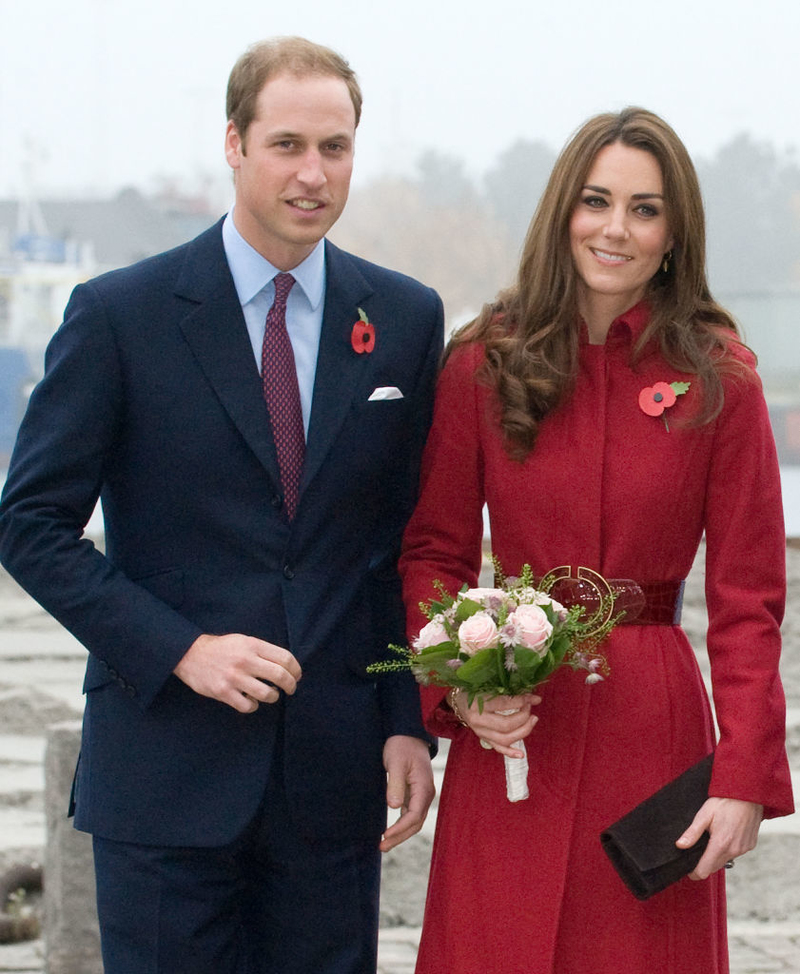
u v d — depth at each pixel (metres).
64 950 16.19
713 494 11.38
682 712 11.26
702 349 11.41
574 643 11.02
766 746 10.81
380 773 11.95
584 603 11.26
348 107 11.12
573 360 11.49
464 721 11.27
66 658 28.22
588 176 11.34
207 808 11.20
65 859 16.23
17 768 23.39
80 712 25.14
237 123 11.17
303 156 10.95
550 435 11.50
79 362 11.07
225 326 11.34
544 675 10.62
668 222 11.37
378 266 12.36
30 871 19.53
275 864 11.59
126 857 11.33
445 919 11.52
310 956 11.73
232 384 11.26
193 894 11.30
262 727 11.33
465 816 11.52
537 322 11.61
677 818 10.73
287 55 11.05
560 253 11.54
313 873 11.63
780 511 11.44
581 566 11.34
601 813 11.16
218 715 11.29
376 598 12.27
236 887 11.58
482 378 11.71
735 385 11.30
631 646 11.29
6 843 20.00
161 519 11.29
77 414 11.04
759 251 71.38
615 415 11.47
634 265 11.34
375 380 11.79
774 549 11.31
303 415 11.58
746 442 11.28
